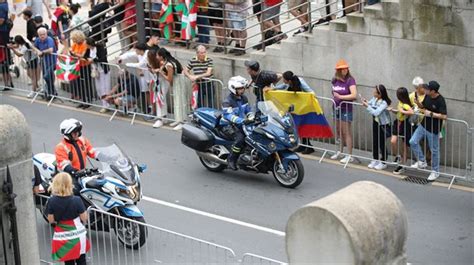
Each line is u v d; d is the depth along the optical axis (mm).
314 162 15852
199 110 15359
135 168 12305
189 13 18781
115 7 19859
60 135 17672
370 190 5871
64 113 19094
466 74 14969
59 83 20312
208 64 17656
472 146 14961
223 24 18375
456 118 15242
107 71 18672
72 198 10922
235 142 14688
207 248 12203
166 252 12328
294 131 14477
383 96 15164
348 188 5926
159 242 12656
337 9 18422
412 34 15453
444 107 14555
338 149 16109
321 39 16734
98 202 12094
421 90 14727
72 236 10992
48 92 19828
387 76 16000
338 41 16500
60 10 21172
